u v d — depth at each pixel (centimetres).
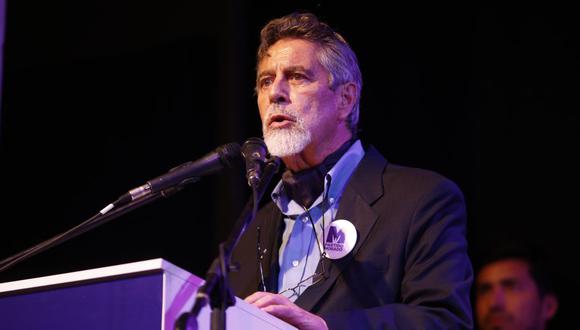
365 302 383
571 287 614
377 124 698
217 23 803
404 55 702
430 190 405
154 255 777
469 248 661
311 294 388
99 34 845
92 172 815
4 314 278
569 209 639
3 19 477
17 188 828
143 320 256
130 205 336
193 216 775
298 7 753
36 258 807
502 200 660
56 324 269
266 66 451
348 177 437
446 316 358
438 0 700
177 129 798
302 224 431
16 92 846
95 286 267
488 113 674
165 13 829
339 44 457
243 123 772
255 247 443
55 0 859
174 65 813
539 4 670
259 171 319
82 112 830
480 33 685
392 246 393
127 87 826
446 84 689
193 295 269
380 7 715
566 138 648
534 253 617
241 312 283
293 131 425
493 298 610
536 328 600
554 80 658
